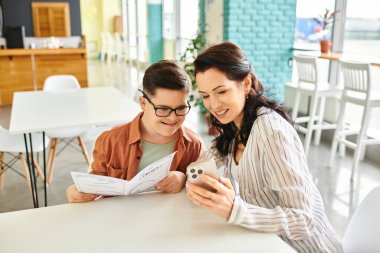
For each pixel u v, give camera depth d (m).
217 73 1.09
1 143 2.79
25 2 8.43
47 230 1.08
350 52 4.28
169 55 9.07
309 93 3.76
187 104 1.32
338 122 3.43
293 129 1.18
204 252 0.97
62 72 6.93
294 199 1.06
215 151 1.44
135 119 1.45
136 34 11.64
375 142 3.22
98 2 14.78
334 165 3.56
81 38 7.54
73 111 2.83
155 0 9.35
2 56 6.41
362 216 1.22
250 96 1.22
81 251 0.98
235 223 1.03
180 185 1.32
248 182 1.23
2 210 2.74
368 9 3.94
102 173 1.49
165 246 0.99
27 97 3.40
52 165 3.22
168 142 1.47
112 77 9.55
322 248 1.20
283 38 5.09
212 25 5.34
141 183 1.22
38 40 7.75
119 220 1.13
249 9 4.83
